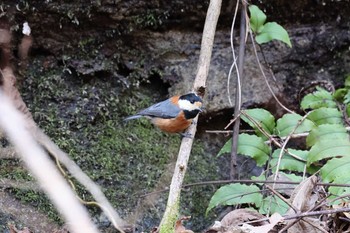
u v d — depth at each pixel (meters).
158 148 8.77
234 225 6.68
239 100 8.22
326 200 7.04
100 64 8.93
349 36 9.72
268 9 9.41
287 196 7.56
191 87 9.01
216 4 7.84
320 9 9.57
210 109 8.91
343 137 7.60
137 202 8.15
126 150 8.61
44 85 8.63
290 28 9.66
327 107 8.60
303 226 6.30
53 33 8.74
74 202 1.55
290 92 9.50
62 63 8.86
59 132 8.32
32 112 8.35
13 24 8.42
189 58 9.27
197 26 9.31
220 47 9.35
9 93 4.88
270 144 8.10
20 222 7.32
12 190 7.50
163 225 5.70
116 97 8.96
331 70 9.73
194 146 9.02
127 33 9.04
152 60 9.21
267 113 8.15
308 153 7.58
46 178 1.48
